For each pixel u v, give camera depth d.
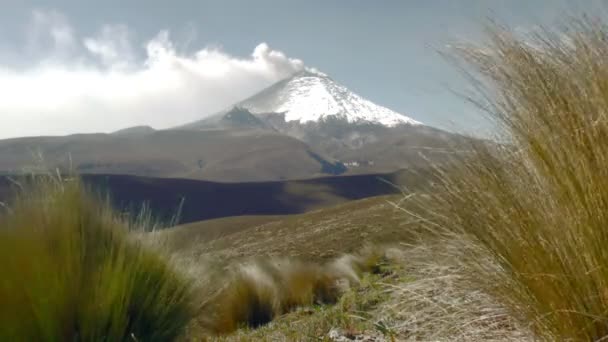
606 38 2.35
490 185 2.34
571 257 2.05
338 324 4.52
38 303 3.12
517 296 2.28
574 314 2.06
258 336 5.31
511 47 2.42
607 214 1.97
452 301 2.95
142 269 3.62
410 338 3.09
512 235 2.23
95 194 3.85
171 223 4.23
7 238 3.23
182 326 3.83
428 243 3.14
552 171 2.09
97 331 3.25
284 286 9.92
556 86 2.19
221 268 4.50
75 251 3.36
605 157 1.99
